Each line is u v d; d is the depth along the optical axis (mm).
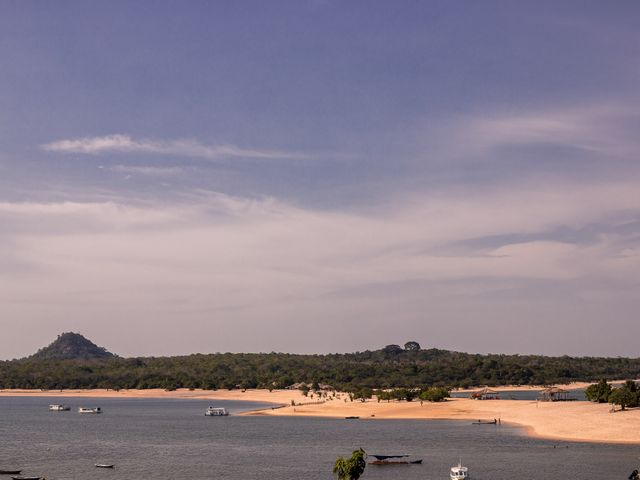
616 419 194500
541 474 126125
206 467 143375
